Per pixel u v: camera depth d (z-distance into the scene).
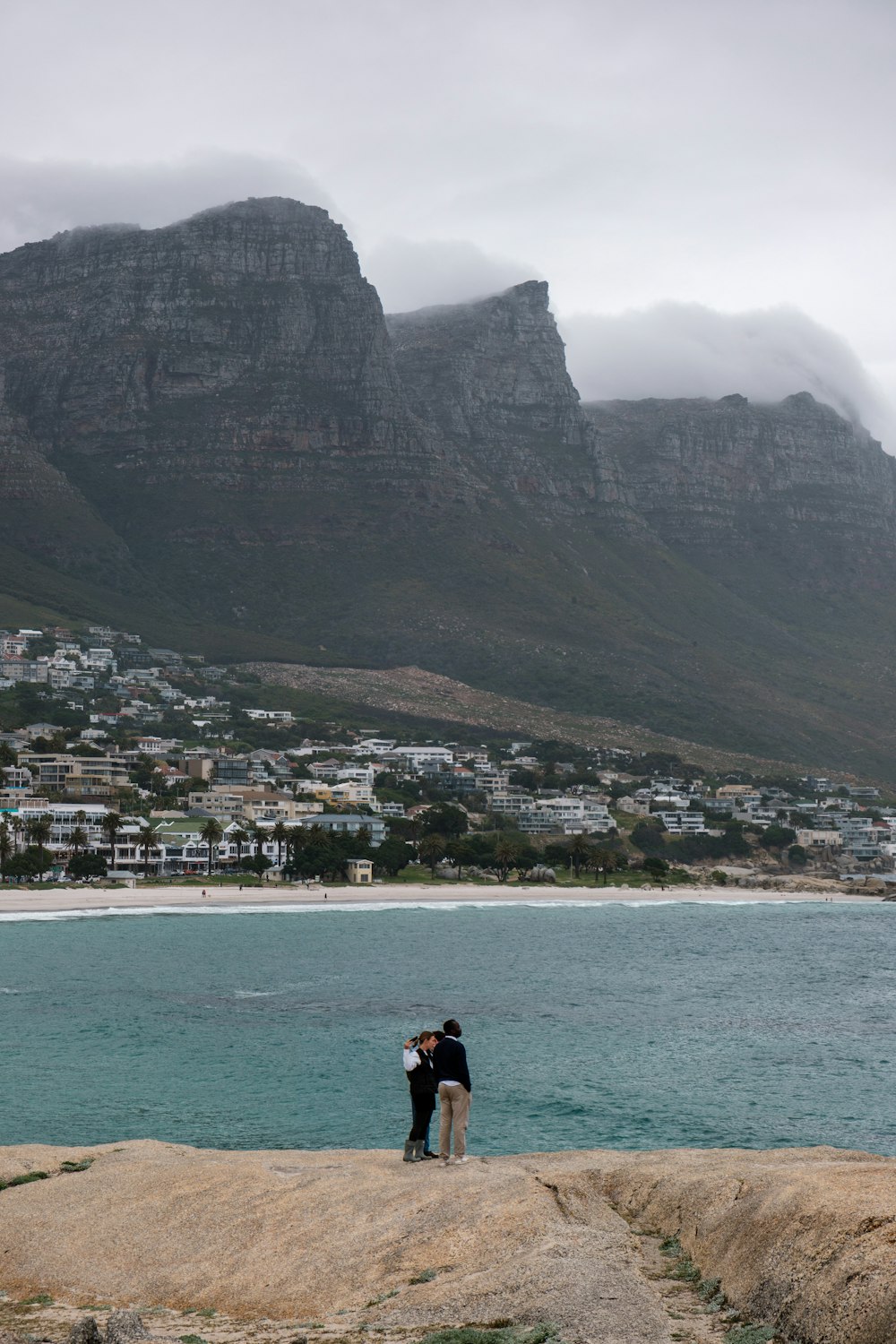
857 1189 29.41
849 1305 25.31
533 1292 27.95
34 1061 93.25
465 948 184.88
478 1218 32.53
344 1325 28.23
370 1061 95.06
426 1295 28.78
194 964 157.88
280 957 167.50
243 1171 39.25
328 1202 35.31
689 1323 26.70
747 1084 89.75
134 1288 32.91
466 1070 38.62
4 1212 38.47
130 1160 43.22
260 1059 95.31
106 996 128.38
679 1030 114.56
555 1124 77.38
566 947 190.50
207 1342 27.83
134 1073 89.25
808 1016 125.75
